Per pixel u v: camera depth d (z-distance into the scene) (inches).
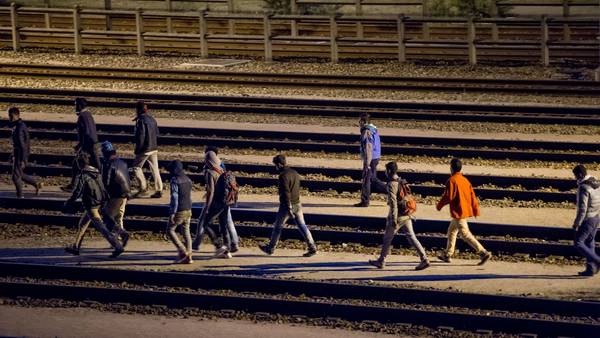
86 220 2687.0
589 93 4424.2
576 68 5044.3
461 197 2576.3
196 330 2212.1
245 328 2228.1
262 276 2536.9
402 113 4109.3
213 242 2682.1
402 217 2551.7
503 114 4121.6
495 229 2807.6
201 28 5526.6
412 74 4953.3
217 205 2652.6
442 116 4079.7
